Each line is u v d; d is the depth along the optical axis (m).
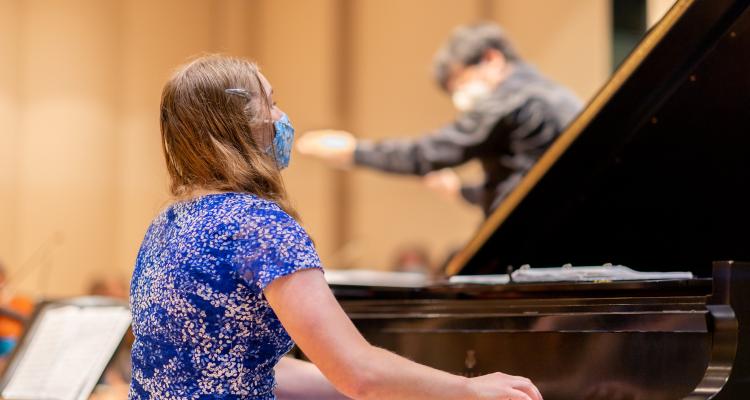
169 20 14.98
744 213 4.16
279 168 3.17
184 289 2.83
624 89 4.18
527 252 5.04
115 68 14.51
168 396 2.86
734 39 4.00
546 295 3.59
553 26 12.67
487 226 4.91
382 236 14.19
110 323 5.14
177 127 3.03
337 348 2.63
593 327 3.32
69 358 5.09
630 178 4.54
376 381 2.61
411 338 4.00
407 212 13.97
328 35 14.91
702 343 3.09
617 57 12.26
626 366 3.28
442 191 8.99
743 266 3.04
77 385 4.92
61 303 5.37
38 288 13.70
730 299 3.01
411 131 14.09
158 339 2.89
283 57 15.34
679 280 3.15
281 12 15.36
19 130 13.91
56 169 14.02
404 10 14.20
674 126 4.30
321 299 2.69
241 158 2.99
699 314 3.03
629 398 3.26
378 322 4.12
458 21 13.60
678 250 4.39
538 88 7.99
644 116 4.34
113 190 14.34
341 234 14.52
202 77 3.04
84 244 14.04
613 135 4.43
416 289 4.09
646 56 4.02
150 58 14.79
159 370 2.89
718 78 4.11
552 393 3.49
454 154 8.16
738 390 2.93
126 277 14.20
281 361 3.98
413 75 14.10
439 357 3.90
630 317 3.23
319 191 14.72
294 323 2.67
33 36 14.07
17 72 13.96
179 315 2.84
